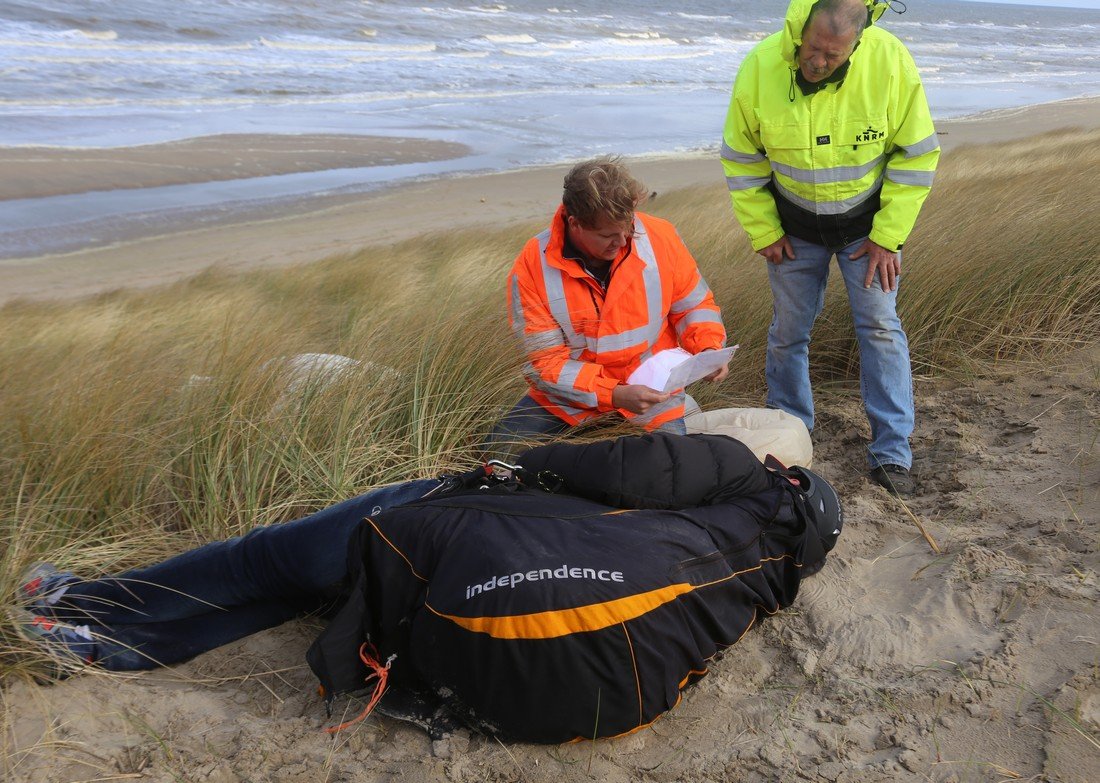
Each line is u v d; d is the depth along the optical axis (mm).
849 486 3400
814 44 2986
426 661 2131
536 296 3299
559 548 2119
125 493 3094
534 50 50312
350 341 4355
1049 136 23281
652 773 2049
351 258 12188
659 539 2207
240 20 46531
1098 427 3330
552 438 3355
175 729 2248
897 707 2164
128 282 12773
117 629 2529
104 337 5602
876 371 3430
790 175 3357
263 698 2402
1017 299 4305
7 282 12672
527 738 2113
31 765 2121
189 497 3178
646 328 3285
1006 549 2729
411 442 3471
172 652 2537
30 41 34625
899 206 3246
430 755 2131
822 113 3203
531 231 12039
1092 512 2811
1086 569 2543
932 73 53406
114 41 37031
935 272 4395
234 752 2160
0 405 3258
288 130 24766
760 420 3316
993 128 29328
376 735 2223
